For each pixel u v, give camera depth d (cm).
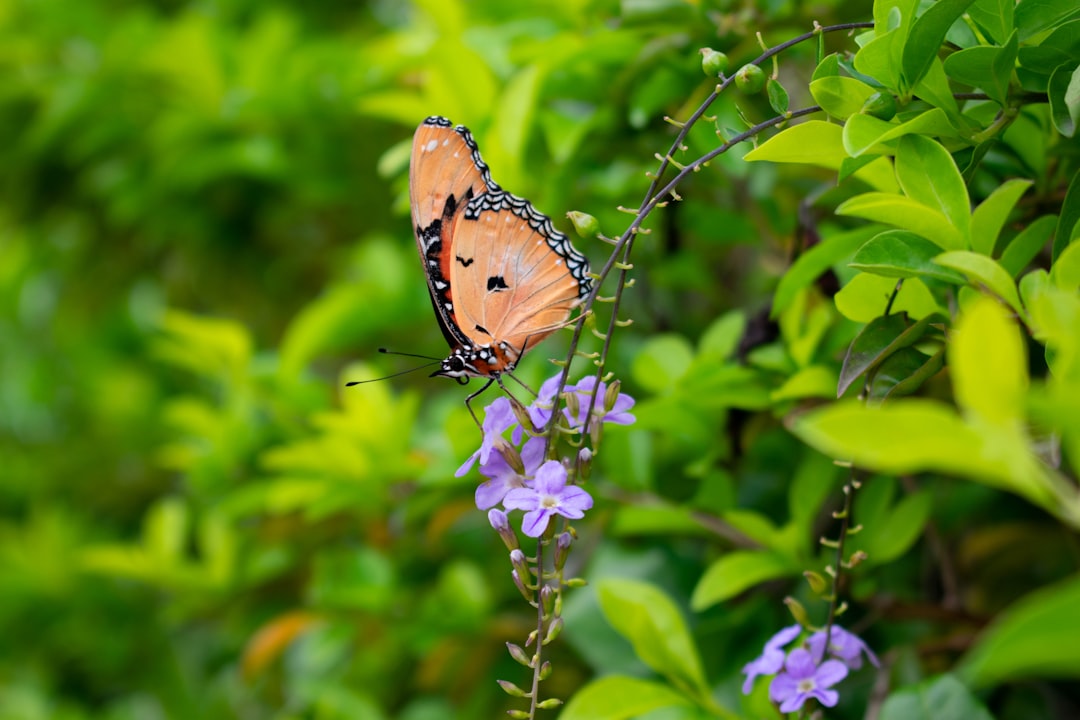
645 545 56
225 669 75
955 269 47
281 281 79
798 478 52
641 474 55
